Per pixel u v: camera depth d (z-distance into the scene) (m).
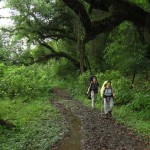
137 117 15.35
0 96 21.58
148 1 19.50
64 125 13.48
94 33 18.36
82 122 14.24
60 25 39.75
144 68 23.58
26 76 27.47
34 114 15.98
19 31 40.03
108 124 13.71
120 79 22.05
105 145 10.32
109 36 31.73
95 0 16.47
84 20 17.81
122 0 16.59
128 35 26.11
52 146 10.48
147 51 23.06
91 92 18.16
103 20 17.86
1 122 12.45
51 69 46.09
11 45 41.28
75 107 19.11
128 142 10.70
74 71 42.75
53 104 20.67
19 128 12.58
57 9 38.31
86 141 10.88
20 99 21.09
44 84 29.70
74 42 41.31
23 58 41.47
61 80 41.94
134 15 17.06
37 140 11.12
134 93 19.41
